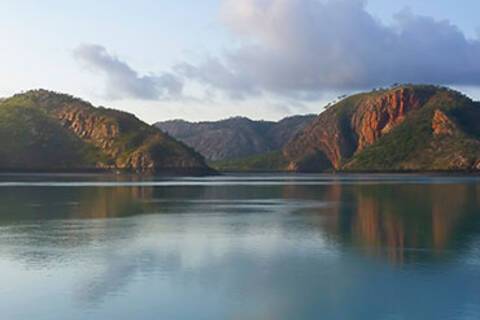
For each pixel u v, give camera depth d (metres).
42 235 53.28
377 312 28.97
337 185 165.25
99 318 27.84
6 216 70.12
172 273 37.03
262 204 89.81
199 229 57.81
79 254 43.44
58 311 28.86
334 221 64.81
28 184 159.38
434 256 42.75
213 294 32.06
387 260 41.31
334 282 34.78
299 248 46.31
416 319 27.94
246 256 42.88
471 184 167.00
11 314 28.39
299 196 111.00
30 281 34.78
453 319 27.91
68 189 133.50
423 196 108.50
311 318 28.06
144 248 46.19
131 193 119.94
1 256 42.59
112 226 60.19
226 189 140.75
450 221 64.62
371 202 93.44
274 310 29.25
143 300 30.84
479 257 42.38
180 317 28.08
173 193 121.50
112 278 35.59
